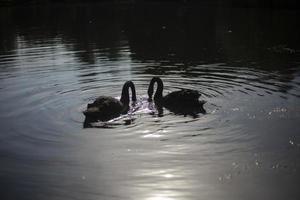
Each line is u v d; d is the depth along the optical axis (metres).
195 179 7.90
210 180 7.86
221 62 18.70
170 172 8.17
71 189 7.62
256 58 19.50
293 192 7.42
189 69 17.27
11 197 7.40
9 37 29.38
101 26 35.00
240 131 10.11
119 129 10.48
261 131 10.06
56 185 7.77
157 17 40.78
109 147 9.38
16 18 43.91
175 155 8.90
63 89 14.27
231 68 17.27
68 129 10.52
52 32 31.70
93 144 9.56
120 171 8.24
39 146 9.51
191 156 8.84
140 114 11.65
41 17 44.22
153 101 12.86
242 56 20.19
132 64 18.53
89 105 11.65
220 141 9.58
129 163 8.57
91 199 7.29
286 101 12.20
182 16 40.84
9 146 9.55
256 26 31.61
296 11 40.91
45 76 16.30
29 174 8.20
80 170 8.32
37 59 20.17
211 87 14.15
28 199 7.33
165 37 27.75
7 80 15.77
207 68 17.41
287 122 10.55
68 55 21.17
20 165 8.58
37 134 10.22
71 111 11.92
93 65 18.39
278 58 19.30
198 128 10.41
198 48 22.98
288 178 7.88
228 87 14.05
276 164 8.42
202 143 9.49
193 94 12.19
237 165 8.41
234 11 43.56
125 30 31.92
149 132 10.23
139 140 9.75
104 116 11.36
